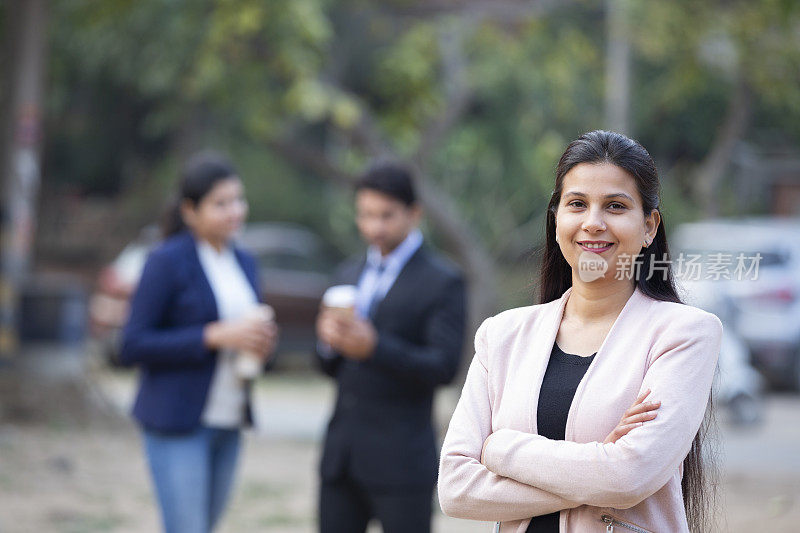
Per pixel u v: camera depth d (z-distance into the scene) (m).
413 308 5.62
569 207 3.46
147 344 5.77
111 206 37.59
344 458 5.55
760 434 15.67
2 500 9.44
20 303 14.73
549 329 3.52
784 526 9.26
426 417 5.59
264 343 5.88
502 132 24.36
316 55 15.45
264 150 32.59
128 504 9.70
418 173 15.79
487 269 15.78
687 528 3.37
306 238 32.75
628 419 3.19
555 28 16.31
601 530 3.28
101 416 13.73
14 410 13.10
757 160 30.14
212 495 6.11
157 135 30.73
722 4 15.89
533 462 3.27
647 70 24.77
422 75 15.70
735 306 19.58
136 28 16.20
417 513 5.48
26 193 14.38
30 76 14.33
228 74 14.98
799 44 15.40
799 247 19.94
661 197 3.51
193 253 6.06
